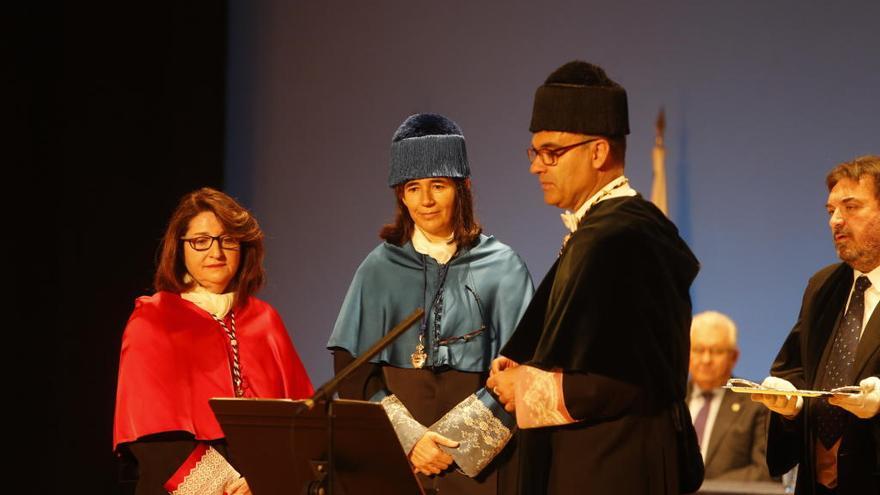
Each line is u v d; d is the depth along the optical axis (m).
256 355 7.32
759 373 11.47
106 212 11.67
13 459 11.17
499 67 12.27
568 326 5.65
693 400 10.07
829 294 6.95
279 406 5.74
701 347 10.01
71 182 11.53
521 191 12.10
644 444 5.75
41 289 11.35
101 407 11.55
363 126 12.55
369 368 7.30
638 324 5.62
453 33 12.40
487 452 6.87
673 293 5.78
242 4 12.72
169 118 12.07
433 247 7.50
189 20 12.25
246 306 7.49
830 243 11.37
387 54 12.54
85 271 11.55
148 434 6.75
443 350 7.23
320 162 12.60
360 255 12.48
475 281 7.38
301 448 5.84
